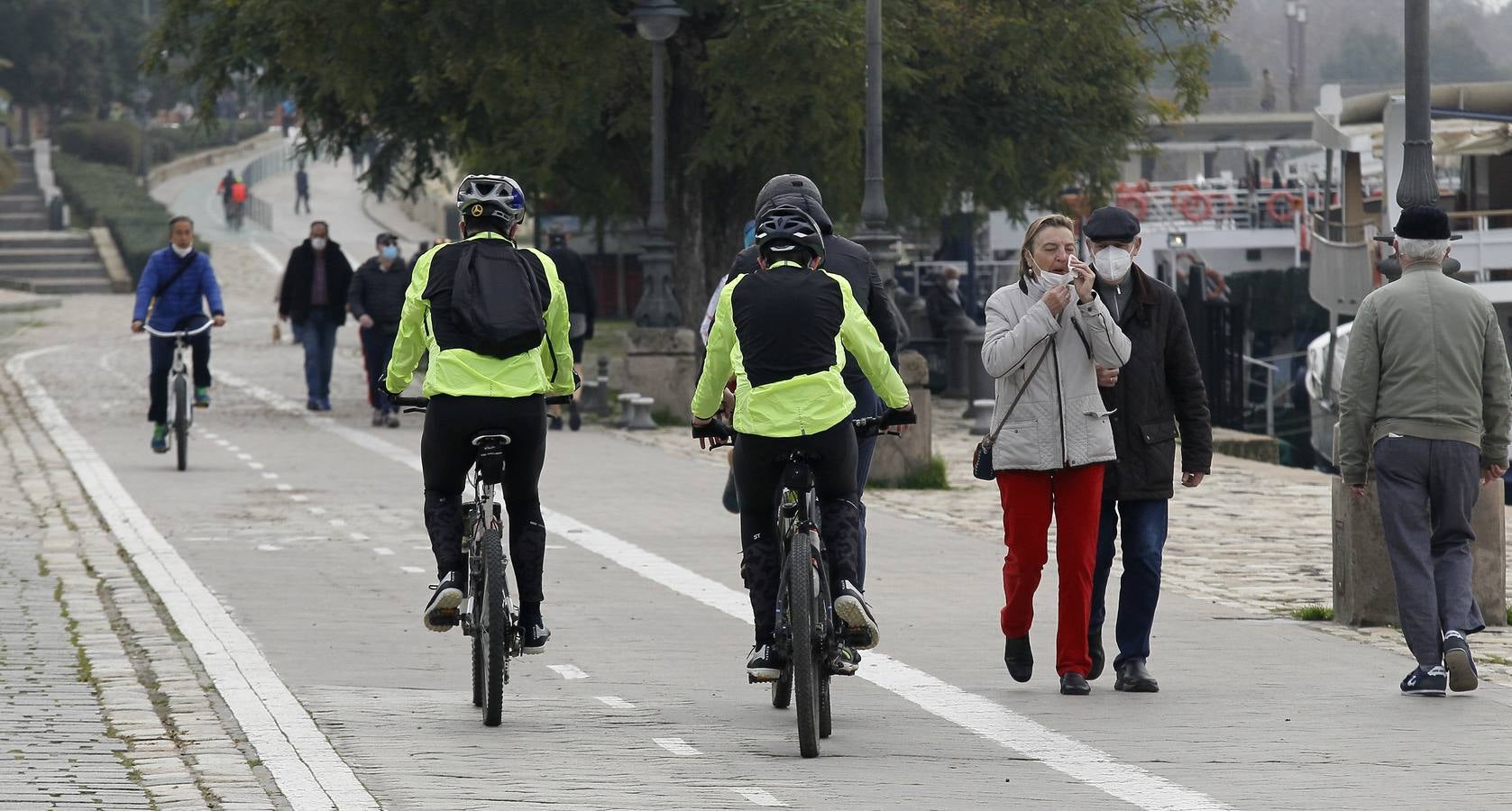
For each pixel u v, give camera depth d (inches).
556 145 3287.4
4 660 1131.3
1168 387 1058.7
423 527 1803.6
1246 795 820.6
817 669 916.0
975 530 1833.2
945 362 3996.1
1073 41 3597.4
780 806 803.4
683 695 1060.5
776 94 3169.3
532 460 989.2
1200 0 3887.8
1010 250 6136.8
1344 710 1011.9
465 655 1176.2
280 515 1881.2
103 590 1416.1
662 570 1531.7
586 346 5054.1
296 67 3277.6
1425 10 1392.7
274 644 1202.6
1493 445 1072.2
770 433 912.3
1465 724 975.6
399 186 3895.2
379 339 2881.4
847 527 930.1
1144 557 1056.8
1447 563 1061.8
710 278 3885.3
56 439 2632.9
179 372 2262.6
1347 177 3991.1
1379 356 1069.1
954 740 940.0
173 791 814.5
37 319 6245.1
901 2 3353.8
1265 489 2285.9
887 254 2265.0
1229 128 7377.0
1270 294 5649.6
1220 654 1188.5
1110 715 1000.2
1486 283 3838.6
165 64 3656.5
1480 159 4197.8
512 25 3090.6
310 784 831.1
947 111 3681.1
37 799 794.8
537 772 863.1
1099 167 3853.3
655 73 3181.6
